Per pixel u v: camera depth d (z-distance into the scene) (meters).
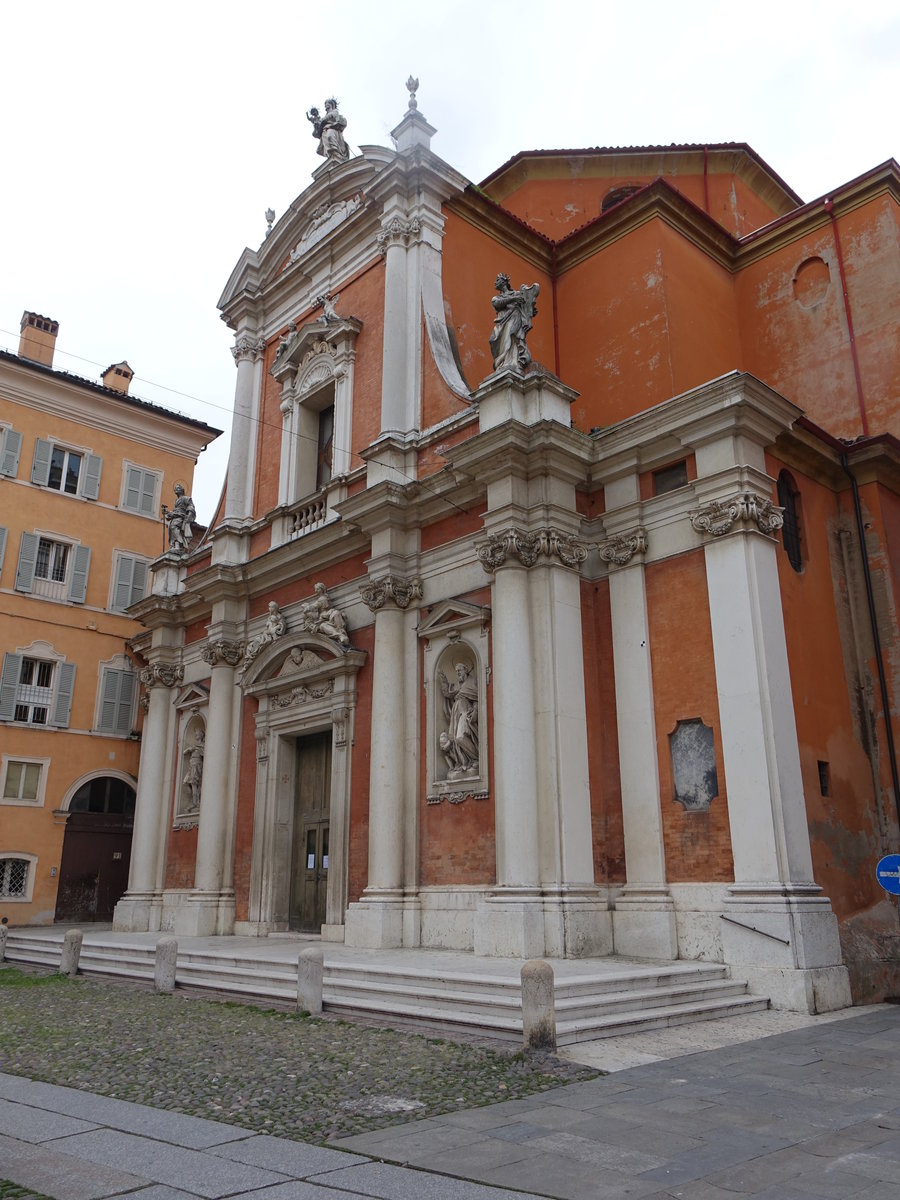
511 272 18.83
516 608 13.51
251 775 18.72
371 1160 5.21
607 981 9.61
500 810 13.07
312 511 18.86
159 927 20.14
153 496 28.05
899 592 14.69
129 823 25.58
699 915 11.92
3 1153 5.34
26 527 25.25
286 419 20.16
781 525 12.90
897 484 15.63
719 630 12.47
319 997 10.12
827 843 12.48
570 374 18.14
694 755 12.54
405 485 15.88
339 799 16.19
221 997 11.52
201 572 20.48
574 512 14.12
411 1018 9.23
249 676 18.75
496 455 14.05
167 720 21.88
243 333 21.91
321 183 19.98
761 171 22.08
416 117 18.70
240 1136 5.68
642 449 13.92
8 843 23.34
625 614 13.65
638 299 17.47
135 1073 7.46
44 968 15.50
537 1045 7.93
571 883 12.45
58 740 24.69
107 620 26.28
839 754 13.37
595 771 13.33
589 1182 4.86
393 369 17.08
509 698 13.17
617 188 21.75
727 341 18.75
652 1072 7.33
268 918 17.36
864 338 17.62
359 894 15.42
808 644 13.41
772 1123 5.97
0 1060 8.11
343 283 19.47
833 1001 10.76
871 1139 5.64
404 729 15.27
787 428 13.45
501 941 12.22
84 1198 4.53
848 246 18.20
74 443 26.73
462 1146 5.47
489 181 21.94
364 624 16.86
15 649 24.41
